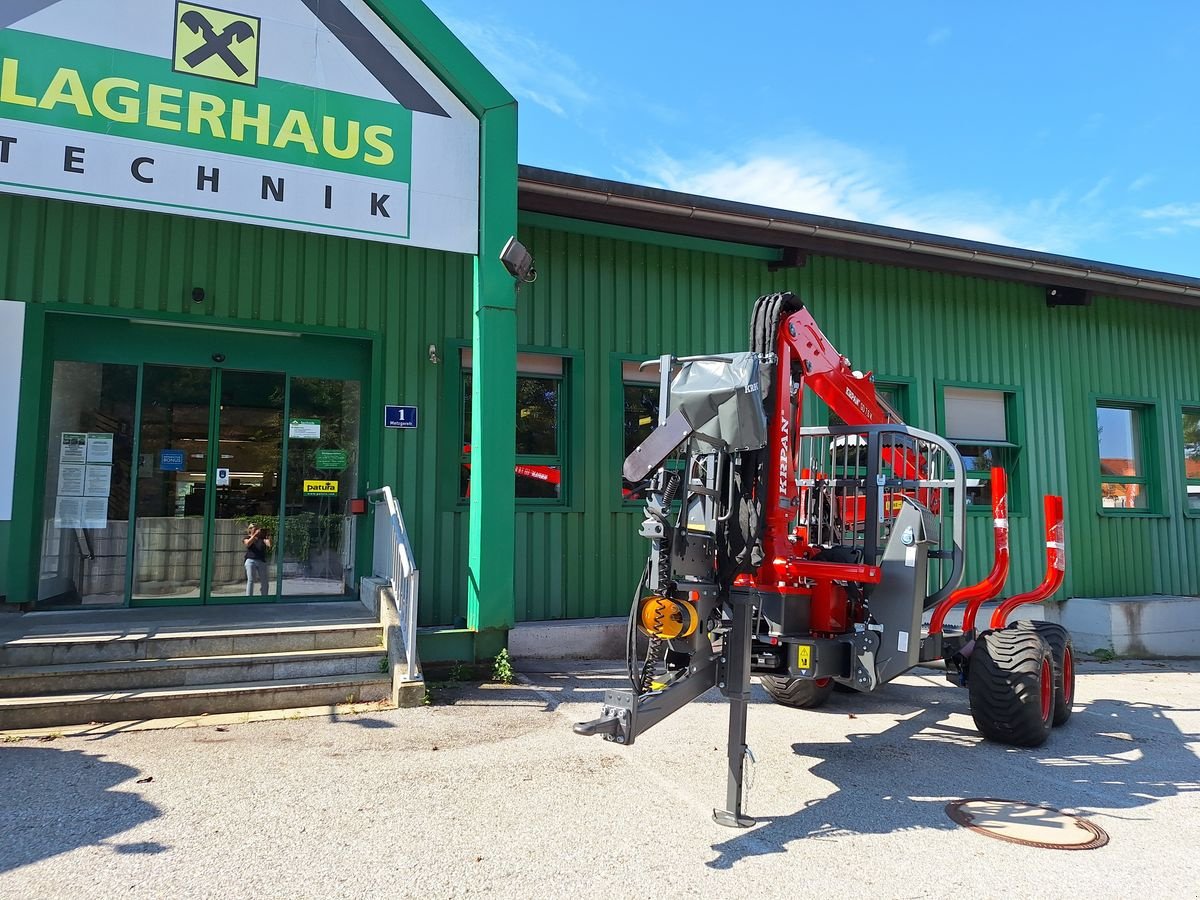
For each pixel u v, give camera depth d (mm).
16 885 3258
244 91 6680
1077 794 4855
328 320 8508
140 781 4484
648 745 5480
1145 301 13078
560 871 3516
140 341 8102
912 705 7250
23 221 7660
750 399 4105
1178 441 13383
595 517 9422
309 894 3240
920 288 11742
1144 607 11633
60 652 6055
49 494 7730
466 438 8992
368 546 8656
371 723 5781
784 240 10266
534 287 9391
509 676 7195
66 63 6223
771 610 5316
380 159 7082
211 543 8211
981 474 11961
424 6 7180
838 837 4016
